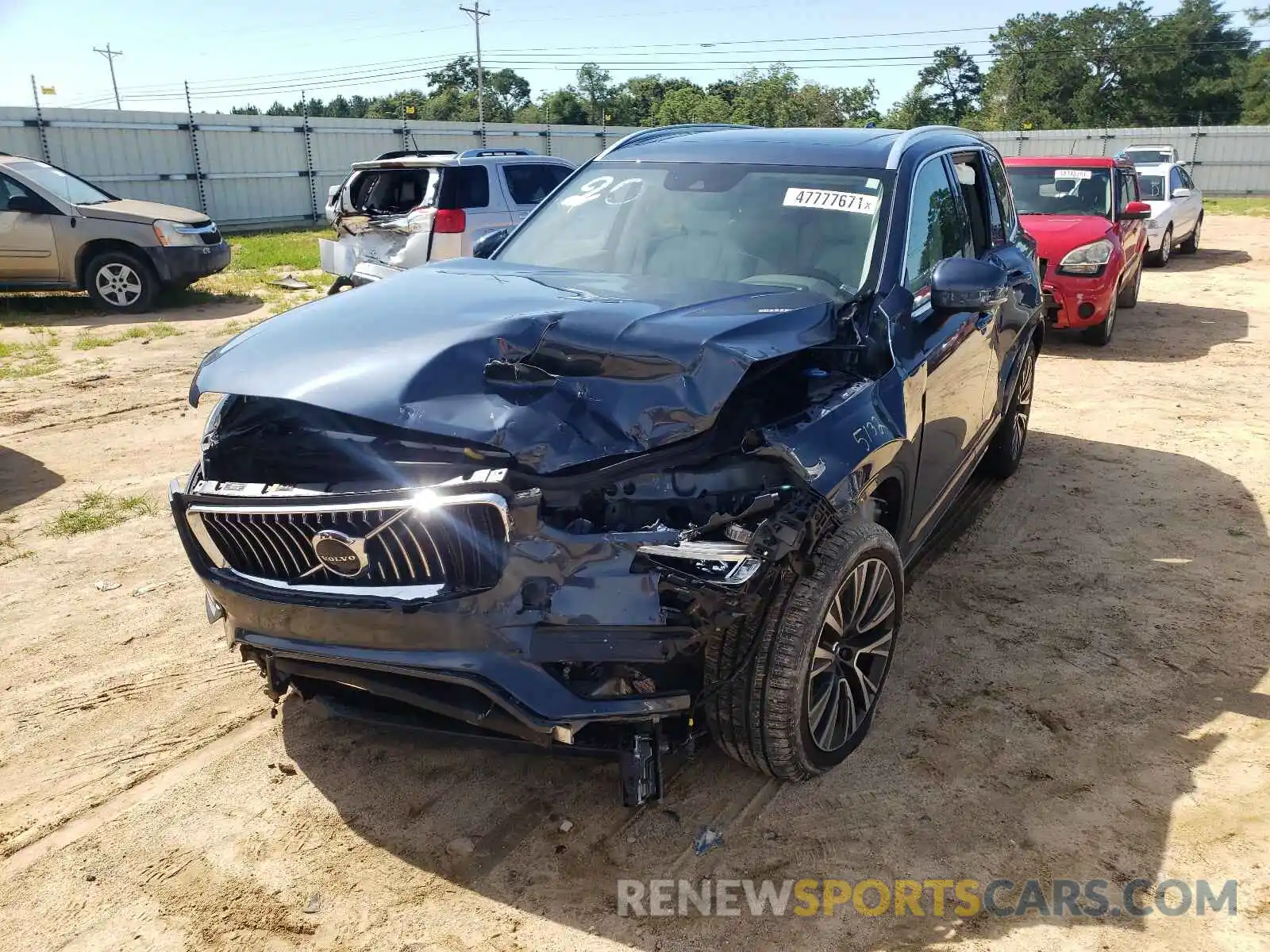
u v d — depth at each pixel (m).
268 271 15.61
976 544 5.07
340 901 2.68
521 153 11.07
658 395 2.65
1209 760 3.29
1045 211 10.46
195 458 6.41
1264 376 8.55
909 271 3.76
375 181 10.49
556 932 2.58
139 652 3.99
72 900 2.69
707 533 2.63
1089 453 6.53
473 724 2.59
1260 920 2.60
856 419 3.07
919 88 76.81
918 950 2.52
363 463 2.68
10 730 3.46
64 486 5.86
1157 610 4.35
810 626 2.83
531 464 2.53
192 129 23.56
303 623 2.67
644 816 3.02
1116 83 67.38
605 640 2.53
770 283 3.62
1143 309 12.05
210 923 2.61
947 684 3.76
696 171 4.20
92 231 11.59
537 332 2.81
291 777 3.22
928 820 3.00
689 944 2.54
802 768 3.02
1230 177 35.62
